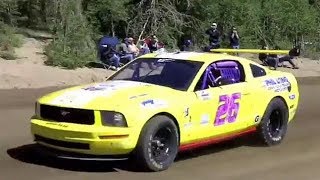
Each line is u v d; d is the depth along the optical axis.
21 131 11.25
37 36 27.31
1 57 21.95
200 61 9.62
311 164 9.44
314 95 19.14
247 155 9.98
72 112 8.15
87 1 28.95
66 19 24.45
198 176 8.42
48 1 27.20
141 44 27.73
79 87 9.14
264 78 10.66
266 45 33.75
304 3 38.12
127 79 9.64
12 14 28.44
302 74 27.23
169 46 29.81
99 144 7.96
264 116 10.53
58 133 8.12
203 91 9.25
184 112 8.80
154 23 29.56
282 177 8.56
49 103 8.37
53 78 19.75
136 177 8.20
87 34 25.06
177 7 32.38
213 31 28.11
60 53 22.34
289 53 11.45
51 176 8.11
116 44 23.55
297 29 36.62
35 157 9.18
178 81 9.25
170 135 8.61
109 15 29.02
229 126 9.76
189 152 10.07
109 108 8.05
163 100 8.57
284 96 10.94
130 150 8.16
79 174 8.27
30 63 21.70
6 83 18.14
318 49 37.47
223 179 8.33
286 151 10.40
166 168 8.63
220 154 10.02
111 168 8.65
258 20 35.09
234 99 9.80
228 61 10.07
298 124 13.34
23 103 14.81
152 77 9.45
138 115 8.13
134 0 30.50
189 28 32.03
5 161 8.88
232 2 33.19
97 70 22.36
